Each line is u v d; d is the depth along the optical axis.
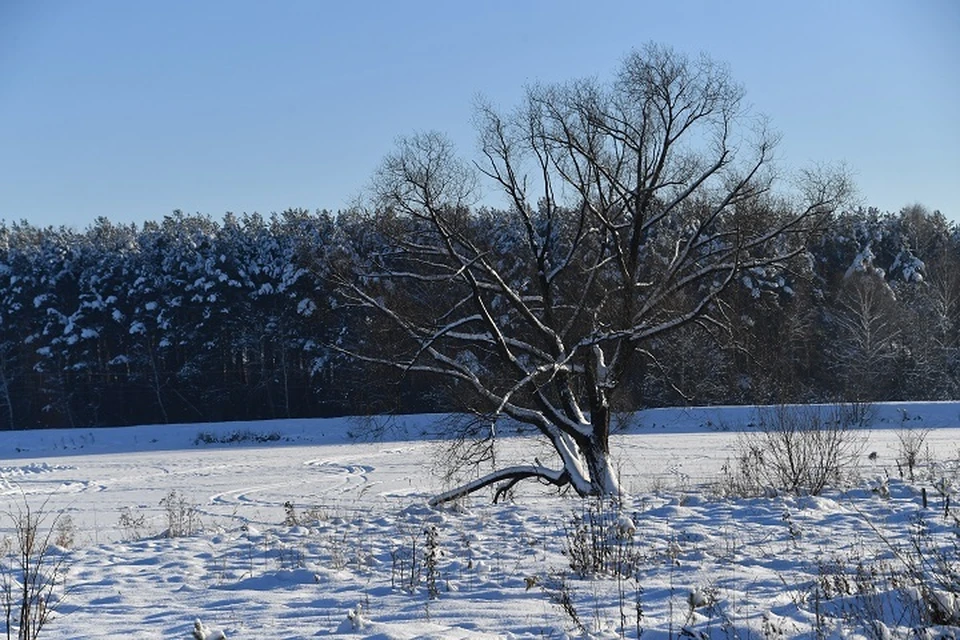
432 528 11.39
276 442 51.72
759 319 37.88
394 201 20.23
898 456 26.80
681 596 8.42
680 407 44.81
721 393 45.34
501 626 7.65
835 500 15.99
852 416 29.20
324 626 7.95
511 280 24.62
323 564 11.77
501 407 19.73
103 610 9.36
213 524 18.98
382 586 10.00
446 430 21.33
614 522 13.13
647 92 20.36
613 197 21.98
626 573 10.06
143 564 12.34
